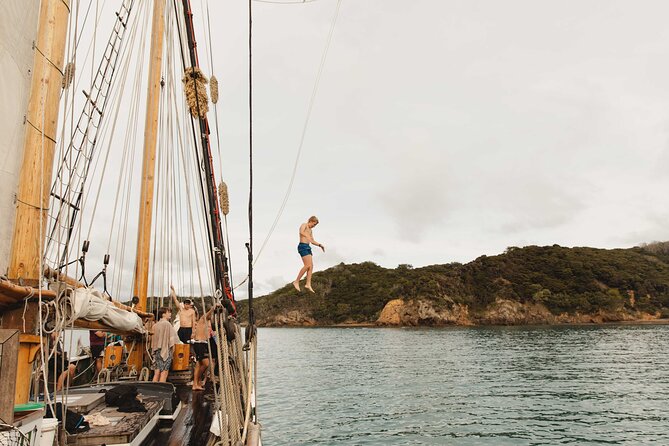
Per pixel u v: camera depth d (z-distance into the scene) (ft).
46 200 10.73
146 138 36.76
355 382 98.32
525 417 62.39
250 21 16.99
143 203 35.76
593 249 478.59
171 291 37.06
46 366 10.44
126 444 14.83
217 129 18.29
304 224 31.40
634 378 101.55
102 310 15.42
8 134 8.47
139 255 34.86
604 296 391.04
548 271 431.84
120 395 18.86
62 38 11.25
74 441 14.38
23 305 10.27
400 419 60.64
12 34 8.42
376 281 527.81
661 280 408.26
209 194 18.47
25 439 7.82
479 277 436.76
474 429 55.06
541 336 261.85
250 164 17.10
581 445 48.39
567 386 91.40
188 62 18.99
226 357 14.58
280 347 233.96
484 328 361.30
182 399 26.25
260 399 77.30
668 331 280.92
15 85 8.60
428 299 421.59
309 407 69.46
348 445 47.75
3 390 7.73
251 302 17.93
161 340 28.58
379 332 362.74
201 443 17.80
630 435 52.54
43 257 10.66
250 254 17.57
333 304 524.93
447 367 126.72
